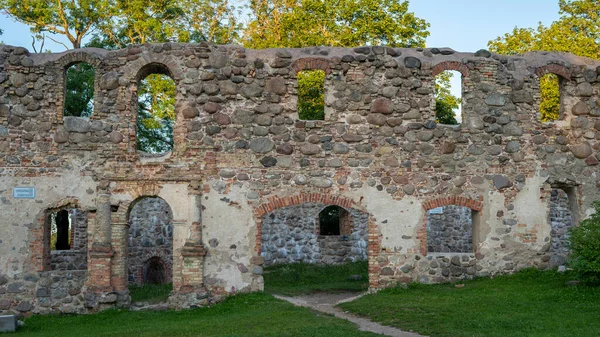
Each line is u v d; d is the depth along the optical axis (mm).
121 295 18562
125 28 34438
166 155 19062
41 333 15391
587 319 13430
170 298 18406
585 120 20812
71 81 30938
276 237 26656
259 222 19000
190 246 18578
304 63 19562
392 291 18734
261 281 18938
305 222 27031
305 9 34250
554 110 32438
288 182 19203
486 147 20156
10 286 18406
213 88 19188
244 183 19062
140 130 34156
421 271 19500
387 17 32906
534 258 20172
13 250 18516
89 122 19047
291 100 19438
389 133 19688
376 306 16484
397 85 19859
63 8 33688
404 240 19500
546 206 20375
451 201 19812
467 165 20016
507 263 20000
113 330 15266
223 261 18812
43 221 18672
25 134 18828
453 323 13781
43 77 19078
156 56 19234
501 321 13586
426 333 13242
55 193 18750
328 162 19391
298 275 24562
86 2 33438
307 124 19406
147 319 16938
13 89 18922
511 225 20109
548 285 17500
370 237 19391
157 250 25312
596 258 16031
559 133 20703
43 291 18391
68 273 18578
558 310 14445
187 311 17859
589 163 20719
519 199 20219
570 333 12383
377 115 19672
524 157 20359
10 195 18641
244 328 14227
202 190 18938
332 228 31188
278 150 19250
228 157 19094
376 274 19312
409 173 19688
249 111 19281
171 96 33375
